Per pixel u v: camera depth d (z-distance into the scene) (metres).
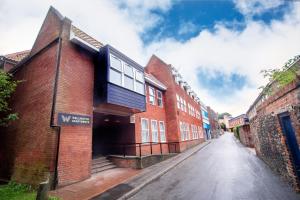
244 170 8.74
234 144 24.95
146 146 14.25
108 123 14.12
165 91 20.23
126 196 6.08
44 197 4.69
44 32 10.11
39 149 7.79
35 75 9.57
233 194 5.63
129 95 10.88
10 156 9.58
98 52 10.17
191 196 5.75
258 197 5.21
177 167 10.94
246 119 23.77
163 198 5.79
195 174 8.72
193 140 25.34
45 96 8.32
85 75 9.47
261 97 11.27
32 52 10.46
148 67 22.27
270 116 6.95
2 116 11.06
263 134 9.17
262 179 6.94
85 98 9.18
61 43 8.61
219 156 14.30
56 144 7.35
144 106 12.16
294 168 5.42
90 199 5.82
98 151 14.52
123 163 11.11
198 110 35.22
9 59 13.59
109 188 6.90
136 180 7.89
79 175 7.95
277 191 5.54
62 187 7.10
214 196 5.59
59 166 7.23
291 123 5.20
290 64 5.92
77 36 9.16
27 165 8.19
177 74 23.62
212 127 52.00
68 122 8.00
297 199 4.83
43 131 7.83
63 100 8.05
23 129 9.16
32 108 8.99
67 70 8.55
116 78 10.21
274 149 7.33
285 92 4.89
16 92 10.70
